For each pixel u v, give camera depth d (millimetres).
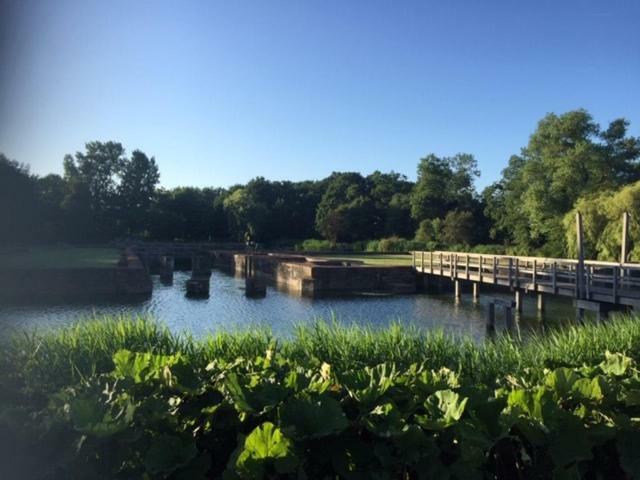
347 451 2480
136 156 93188
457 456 2527
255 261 51656
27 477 2322
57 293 32594
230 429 2670
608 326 6434
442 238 67250
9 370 3730
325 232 86188
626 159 46719
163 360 3168
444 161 80812
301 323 6465
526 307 27516
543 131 47250
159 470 2350
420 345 5039
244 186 104125
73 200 78562
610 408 2875
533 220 47438
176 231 93500
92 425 2385
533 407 2627
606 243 32938
